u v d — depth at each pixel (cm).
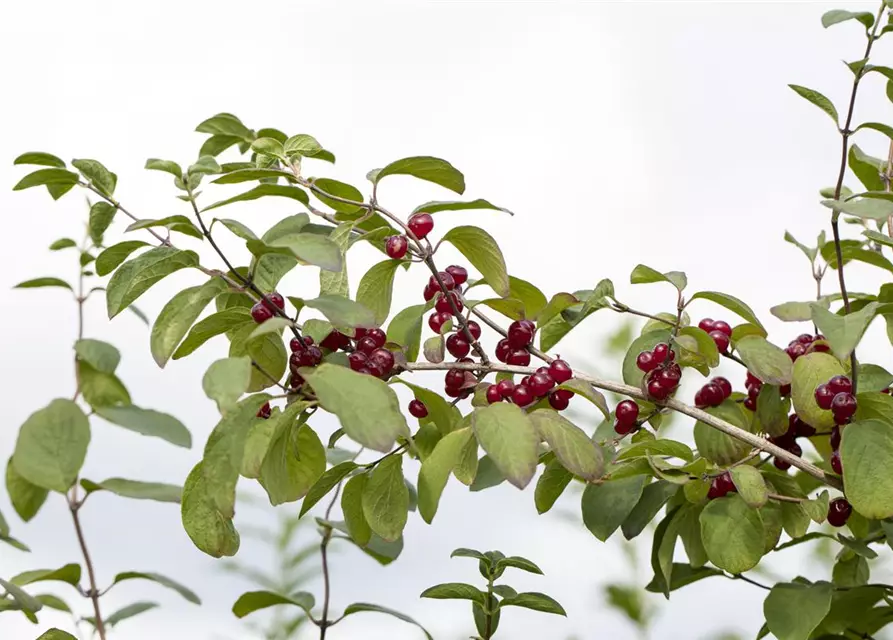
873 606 268
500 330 239
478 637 246
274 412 202
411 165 215
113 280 212
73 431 177
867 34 232
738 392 268
